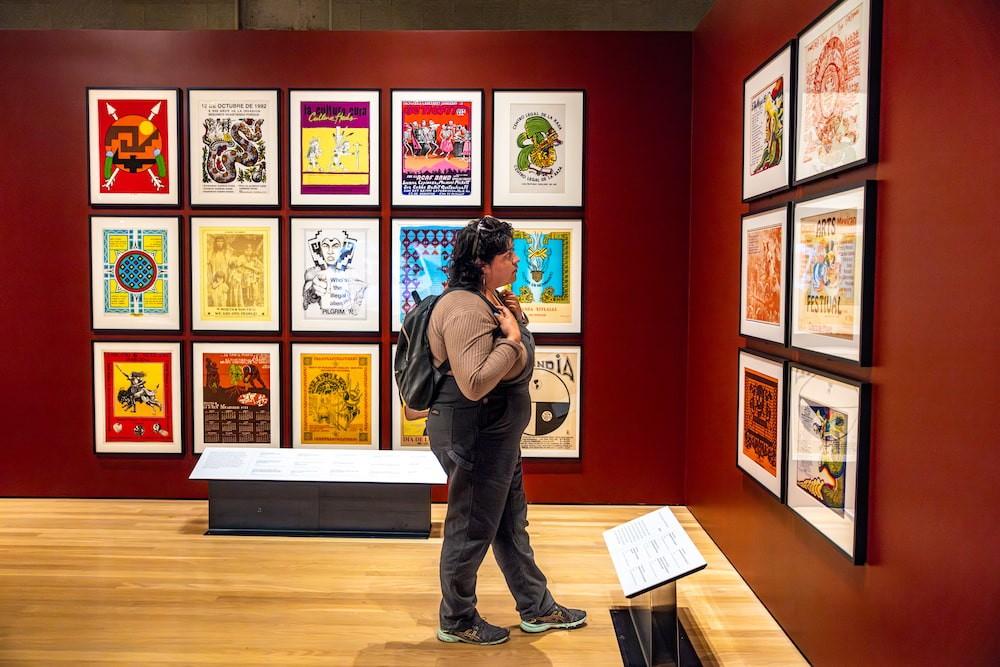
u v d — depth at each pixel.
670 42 4.73
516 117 4.75
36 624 3.10
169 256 4.84
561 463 4.89
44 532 4.29
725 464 3.97
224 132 4.79
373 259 4.82
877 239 2.30
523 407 2.90
